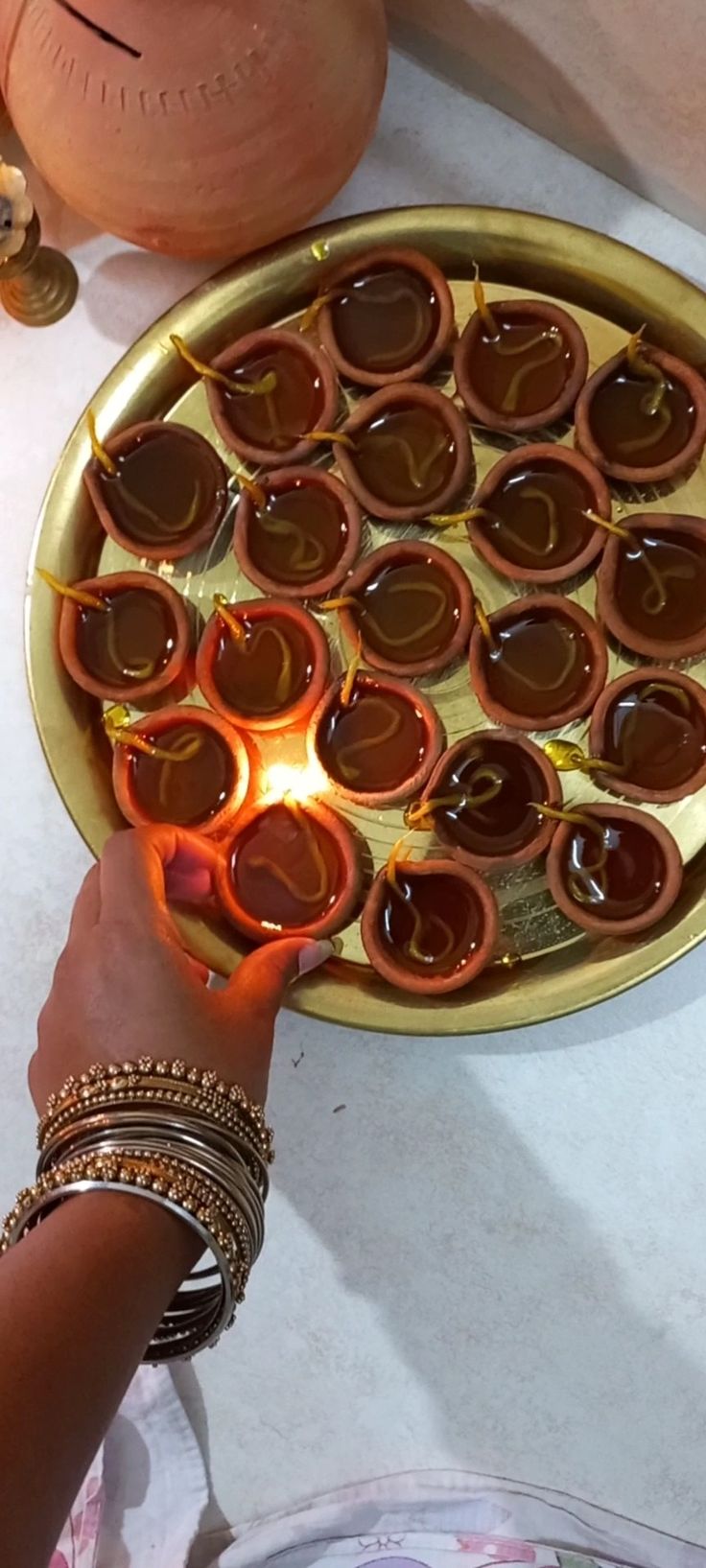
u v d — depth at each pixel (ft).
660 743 1.63
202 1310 1.31
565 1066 1.82
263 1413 1.87
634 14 1.44
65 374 1.95
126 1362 1.04
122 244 1.93
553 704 1.65
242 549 1.68
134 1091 1.20
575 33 1.55
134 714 1.76
